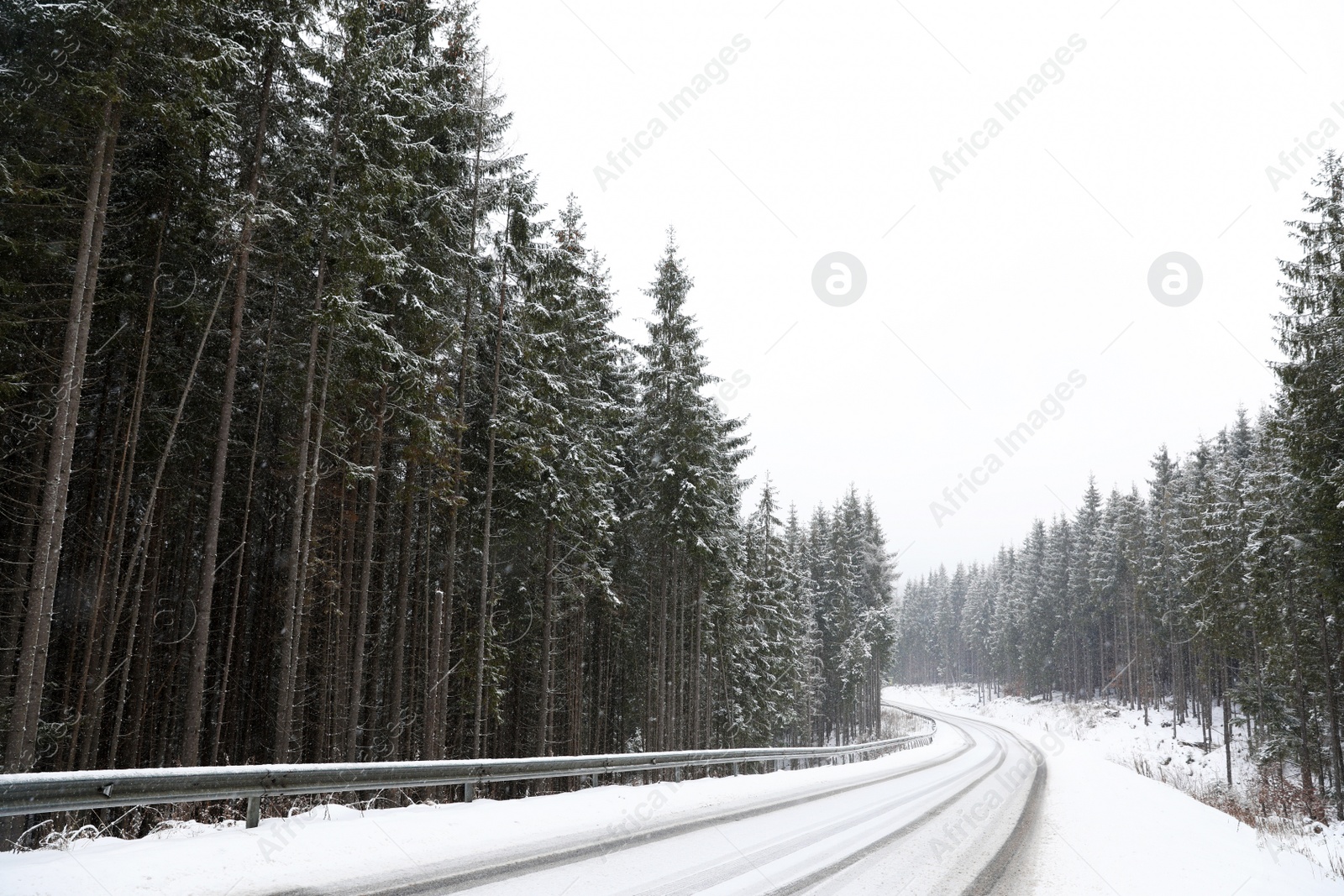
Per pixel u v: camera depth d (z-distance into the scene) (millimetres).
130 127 13586
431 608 22766
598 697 30109
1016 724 60938
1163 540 50031
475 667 19703
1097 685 72750
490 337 20391
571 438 21844
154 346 15398
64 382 10656
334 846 6980
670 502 26141
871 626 54812
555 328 20000
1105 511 62438
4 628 14266
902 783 18391
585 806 10562
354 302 13727
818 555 57094
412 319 16219
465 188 18047
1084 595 67250
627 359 27250
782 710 42969
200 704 11859
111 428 15953
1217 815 15844
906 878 7434
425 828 8039
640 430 26797
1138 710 58062
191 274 15375
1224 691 36906
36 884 5152
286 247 15258
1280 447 25672
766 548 39500
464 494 21328
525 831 8602
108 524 14336
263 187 14367
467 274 17453
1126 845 10328
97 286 13789
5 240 11219
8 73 10844
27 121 11102
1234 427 45500
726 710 36031
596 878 6688
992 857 8812
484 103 17844
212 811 10703
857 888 6934
